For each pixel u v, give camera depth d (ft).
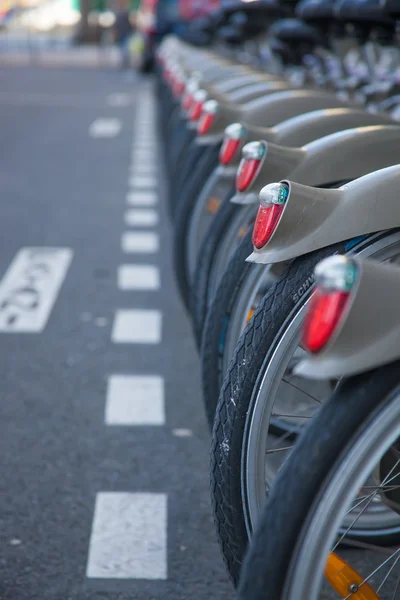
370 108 13.47
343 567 6.90
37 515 10.09
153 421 12.57
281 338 7.20
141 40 84.38
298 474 5.50
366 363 5.25
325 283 5.18
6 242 22.36
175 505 10.36
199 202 14.01
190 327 16.51
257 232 7.11
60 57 123.34
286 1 17.90
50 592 8.68
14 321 16.60
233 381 7.28
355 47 15.99
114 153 37.50
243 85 16.12
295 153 8.70
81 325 16.46
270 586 5.47
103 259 20.98
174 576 9.00
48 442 11.89
